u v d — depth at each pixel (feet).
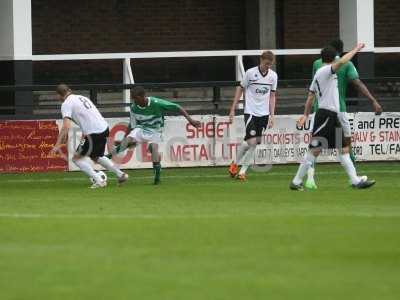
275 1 235.61
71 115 157.17
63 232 107.14
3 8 198.90
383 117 191.93
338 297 80.74
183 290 82.69
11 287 83.87
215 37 235.20
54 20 226.38
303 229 108.06
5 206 132.77
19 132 180.86
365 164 190.60
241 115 187.73
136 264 91.45
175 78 233.55
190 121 164.25
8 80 198.90
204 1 234.38
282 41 237.04
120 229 108.78
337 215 118.93
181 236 104.22
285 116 187.21
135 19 230.89
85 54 207.72
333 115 146.10
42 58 202.18
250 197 141.18
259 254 95.45
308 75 237.86
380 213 121.08
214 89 190.08
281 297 80.64
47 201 138.82
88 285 84.28
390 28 242.37
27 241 102.22
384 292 82.17
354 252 96.32
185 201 136.77
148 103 160.76
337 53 156.56
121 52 230.27
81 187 158.92
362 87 147.64
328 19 239.30
